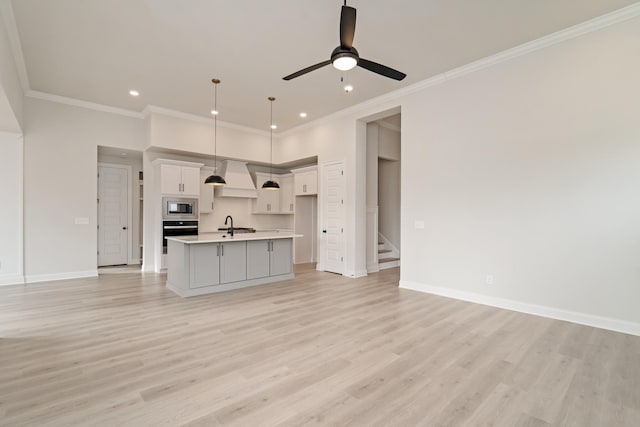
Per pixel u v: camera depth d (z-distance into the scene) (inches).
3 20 126.3
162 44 149.3
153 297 175.2
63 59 163.3
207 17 128.8
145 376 90.3
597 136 131.3
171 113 243.6
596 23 130.1
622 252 125.6
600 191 130.7
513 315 145.5
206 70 175.9
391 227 312.8
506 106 156.2
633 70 123.6
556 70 141.4
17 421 70.1
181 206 253.8
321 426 69.4
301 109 239.1
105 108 233.9
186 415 72.9
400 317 142.6
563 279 139.3
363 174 240.1
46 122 212.5
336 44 149.3
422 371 93.8
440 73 178.9
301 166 327.9
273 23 132.9
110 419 71.2
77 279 221.0
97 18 129.1
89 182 229.6
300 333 123.4
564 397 80.7
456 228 174.9
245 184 294.8
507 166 156.0
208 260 186.1
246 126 284.2
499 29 137.0
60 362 98.4
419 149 191.9
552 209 142.4
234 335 121.1
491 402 78.5
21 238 204.5
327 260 258.7
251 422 70.6
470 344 113.0
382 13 125.6
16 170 202.5
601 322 129.5
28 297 173.0
